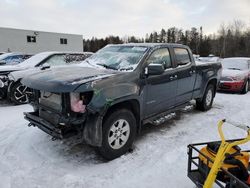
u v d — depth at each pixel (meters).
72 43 43.38
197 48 62.84
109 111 3.63
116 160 3.72
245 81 10.34
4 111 6.39
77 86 3.22
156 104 4.57
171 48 5.08
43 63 8.12
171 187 3.07
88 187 3.04
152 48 4.54
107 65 4.40
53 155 3.84
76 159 3.74
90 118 3.36
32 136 4.54
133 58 4.34
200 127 5.34
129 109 4.04
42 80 3.56
